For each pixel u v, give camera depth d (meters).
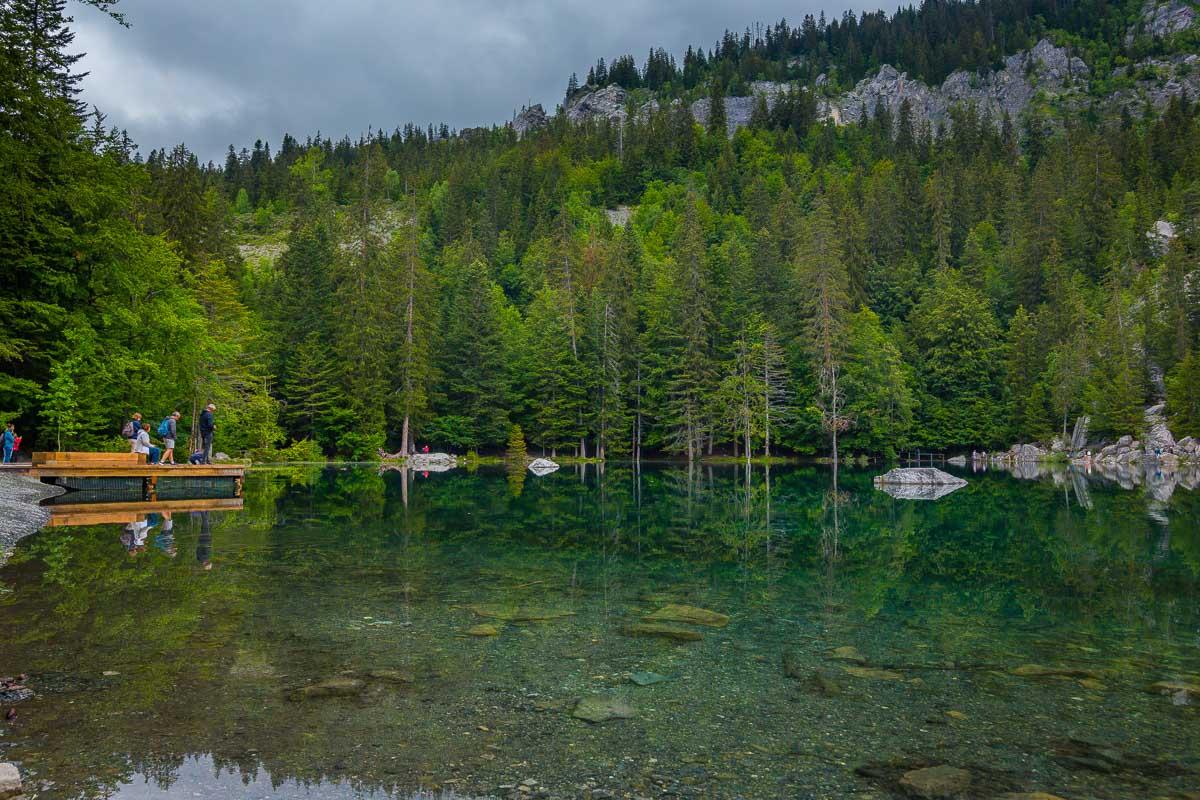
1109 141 139.62
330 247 70.88
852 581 9.93
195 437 33.66
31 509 14.99
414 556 11.33
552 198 141.00
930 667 6.11
